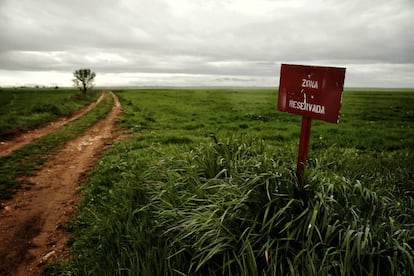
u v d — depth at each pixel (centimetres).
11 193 592
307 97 302
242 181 340
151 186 441
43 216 491
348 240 227
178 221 317
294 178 312
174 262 278
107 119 2020
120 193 469
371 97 4866
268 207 269
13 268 354
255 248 272
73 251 372
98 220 399
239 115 2036
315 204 278
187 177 413
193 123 1617
